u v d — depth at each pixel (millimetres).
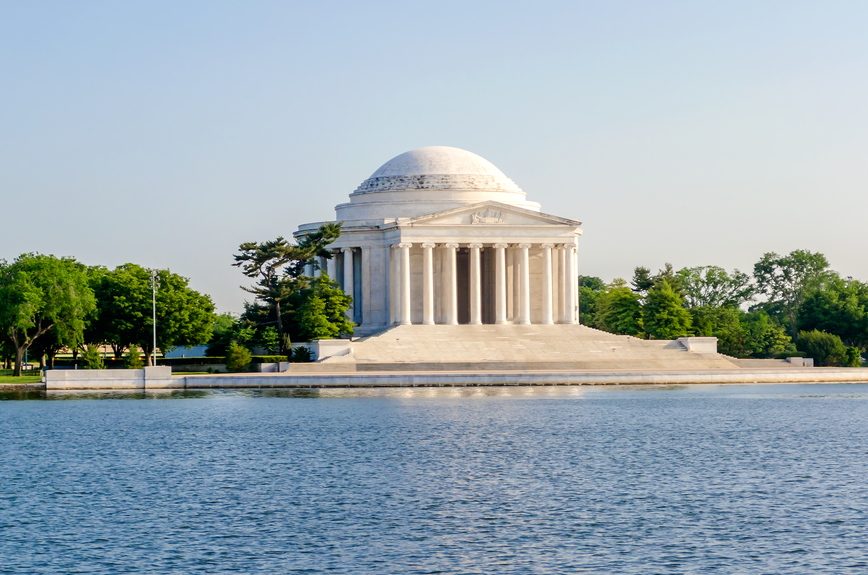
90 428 108562
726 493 72375
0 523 63594
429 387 156000
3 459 88188
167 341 175875
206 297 184125
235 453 90938
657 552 56969
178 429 107375
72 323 163375
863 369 174875
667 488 74250
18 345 166000
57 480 78000
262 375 155750
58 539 59781
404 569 54031
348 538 60000
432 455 89625
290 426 109312
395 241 197875
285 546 58281
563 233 199875
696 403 134500
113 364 173875
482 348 178875
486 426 109000
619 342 184125
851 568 53969
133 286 172750
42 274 162375
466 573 53344
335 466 83938
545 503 69125
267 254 182500
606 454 90250
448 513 66188
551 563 54969
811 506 67875
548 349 180000
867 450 92625
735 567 54188
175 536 60438
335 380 156000
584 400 138000
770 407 129875
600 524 63125
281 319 183875
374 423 111562
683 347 185125
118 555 56469
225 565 54656
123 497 71250
